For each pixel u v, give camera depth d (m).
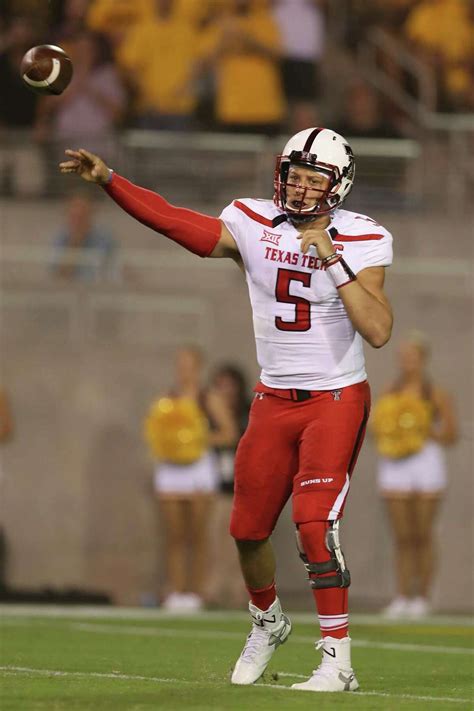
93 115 49.94
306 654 23.75
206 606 38.19
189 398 38.16
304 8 51.78
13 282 43.28
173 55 50.50
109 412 42.31
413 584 38.50
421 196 48.97
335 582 16.66
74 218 44.94
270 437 17.03
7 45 50.16
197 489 37.62
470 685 18.47
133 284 43.66
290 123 50.22
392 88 52.25
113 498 41.91
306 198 16.89
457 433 41.16
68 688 16.77
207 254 17.41
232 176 48.25
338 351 16.92
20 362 42.41
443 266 45.09
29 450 41.97
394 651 24.83
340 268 16.47
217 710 14.55
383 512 41.72
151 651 23.81
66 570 41.53
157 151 48.06
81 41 50.47
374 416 37.62
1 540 41.34
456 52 53.41
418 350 37.88
